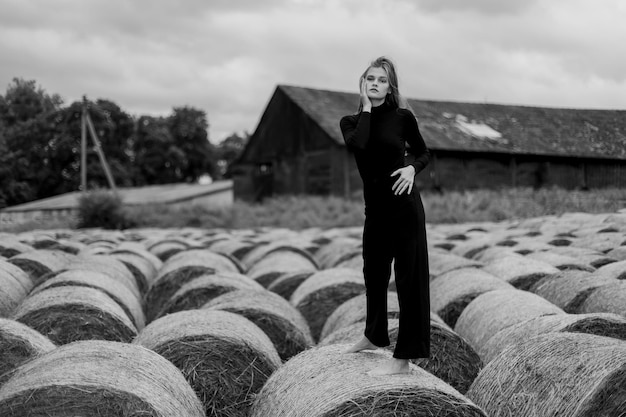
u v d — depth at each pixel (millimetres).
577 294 7281
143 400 4184
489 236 13594
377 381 4211
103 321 6938
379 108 4445
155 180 74062
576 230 13398
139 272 11094
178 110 80062
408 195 4340
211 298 8445
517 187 25391
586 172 18391
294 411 4363
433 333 6059
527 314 6484
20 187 33188
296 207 29234
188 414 4602
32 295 7719
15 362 5559
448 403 4035
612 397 4039
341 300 8602
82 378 4211
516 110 30531
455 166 29672
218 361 5633
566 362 4449
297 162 35312
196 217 29797
